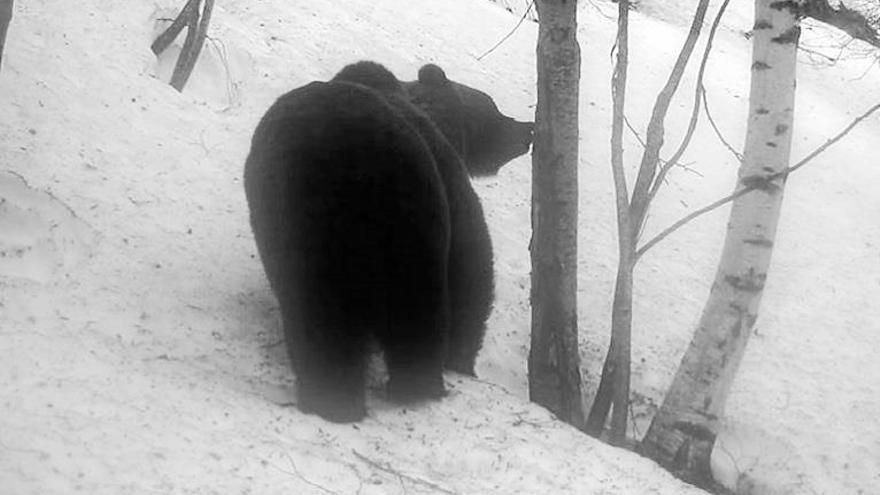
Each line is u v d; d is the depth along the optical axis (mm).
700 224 11898
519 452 6168
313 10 13406
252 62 11617
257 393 6324
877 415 9469
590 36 15539
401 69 12898
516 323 9203
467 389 6902
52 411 5398
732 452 8750
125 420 5488
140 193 8266
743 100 15047
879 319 11016
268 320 7227
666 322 10039
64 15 10258
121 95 9484
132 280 7176
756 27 7547
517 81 13758
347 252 6078
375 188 6156
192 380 6156
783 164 7480
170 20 11227
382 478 5594
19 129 8406
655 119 7453
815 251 12117
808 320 10727
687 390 7531
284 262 6160
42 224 7359
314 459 5582
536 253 7395
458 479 5828
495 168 8797
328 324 6086
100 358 6090
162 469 5168
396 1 14547
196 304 7152
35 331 6191
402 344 6371
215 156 9266
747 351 10008
